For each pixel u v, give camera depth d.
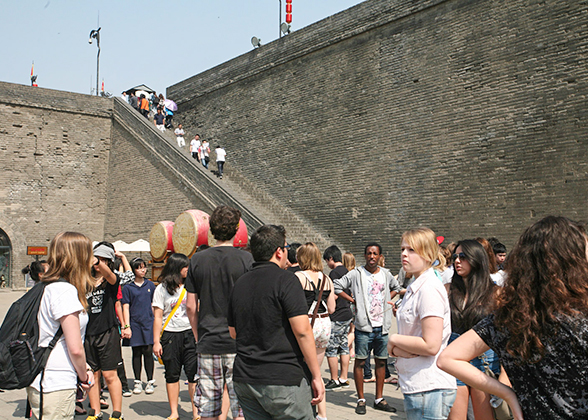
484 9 15.74
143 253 24.55
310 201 20.70
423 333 3.68
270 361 3.48
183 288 6.13
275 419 3.51
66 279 3.86
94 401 5.82
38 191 27.25
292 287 3.58
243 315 3.63
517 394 2.25
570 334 2.11
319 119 20.77
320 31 20.89
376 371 6.48
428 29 17.23
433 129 16.75
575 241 2.21
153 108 30.06
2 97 26.50
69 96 28.19
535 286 2.22
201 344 4.46
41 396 3.61
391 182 17.83
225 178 24.47
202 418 4.41
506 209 14.65
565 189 13.47
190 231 15.05
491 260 5.43
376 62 18.83
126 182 26.72
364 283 6.55
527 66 14.59
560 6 14.00
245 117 24.44
